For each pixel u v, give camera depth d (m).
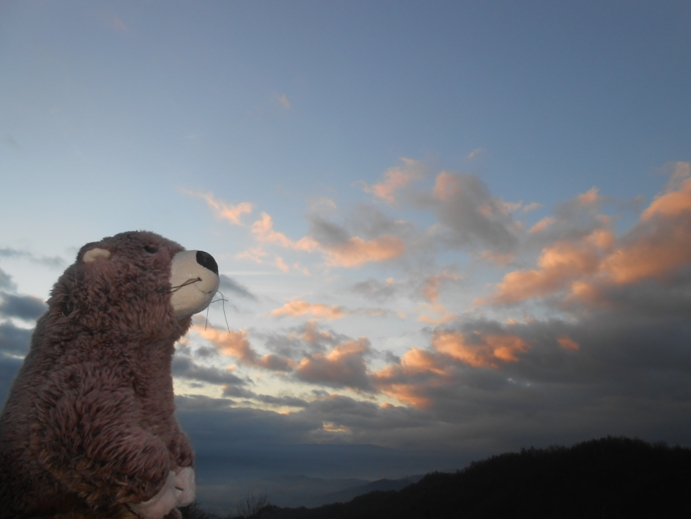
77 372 2.32
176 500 2.39
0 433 2.28
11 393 2.43
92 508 2.18
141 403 2.56
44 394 2.20
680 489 20.38
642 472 23.44
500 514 23.89
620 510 19.92
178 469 2.67
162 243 2.94
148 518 2.17
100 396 2.22
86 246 2.79
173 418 2.83
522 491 25.86
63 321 2.52
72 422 2.09
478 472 32.59
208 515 10.33
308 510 37.75
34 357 2.48
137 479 2.05
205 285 2.78
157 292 2.65
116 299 2.57
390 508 32.03
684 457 23.61
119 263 2.65
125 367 2.52
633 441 27.77
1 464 2.18
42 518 2.16
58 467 2.07
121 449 2.04
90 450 2.03
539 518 21.78
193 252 2.89
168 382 2.83
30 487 2.17
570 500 22.83
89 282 2.57
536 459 30.69
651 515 18.91
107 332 2.54
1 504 2.16
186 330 2.92
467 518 24.94
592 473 25.00
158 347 2.74
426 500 30.80
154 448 2.14
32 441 2.14
